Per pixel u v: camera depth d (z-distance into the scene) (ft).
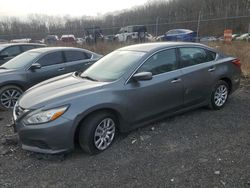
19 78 20.54
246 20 117.91
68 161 11.86
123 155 12.21
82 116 11.68
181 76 15.10
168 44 15.51
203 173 10.53
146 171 10.87
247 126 14.87
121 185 10.06
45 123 11.33
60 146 11.49
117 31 99.30
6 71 20.61
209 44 49.93
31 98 12.69
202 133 14.14
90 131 11.94
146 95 13.74
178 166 11.10
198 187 9.71
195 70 15.78
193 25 100.99
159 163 11.41
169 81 14.57
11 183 10.43
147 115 14.08
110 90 12.66
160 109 14.55
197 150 12.36
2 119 18.03
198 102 16.39
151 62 14.29
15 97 20.53
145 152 12.39
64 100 11.73
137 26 74.38
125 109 13.03
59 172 11.07
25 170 11.30
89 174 10.85
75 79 14.55
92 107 11.87
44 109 11.48
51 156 12.15
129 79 13.37
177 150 12.44
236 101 19.38
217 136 13.73
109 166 11.36
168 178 10.33
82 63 24.59
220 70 17.11
